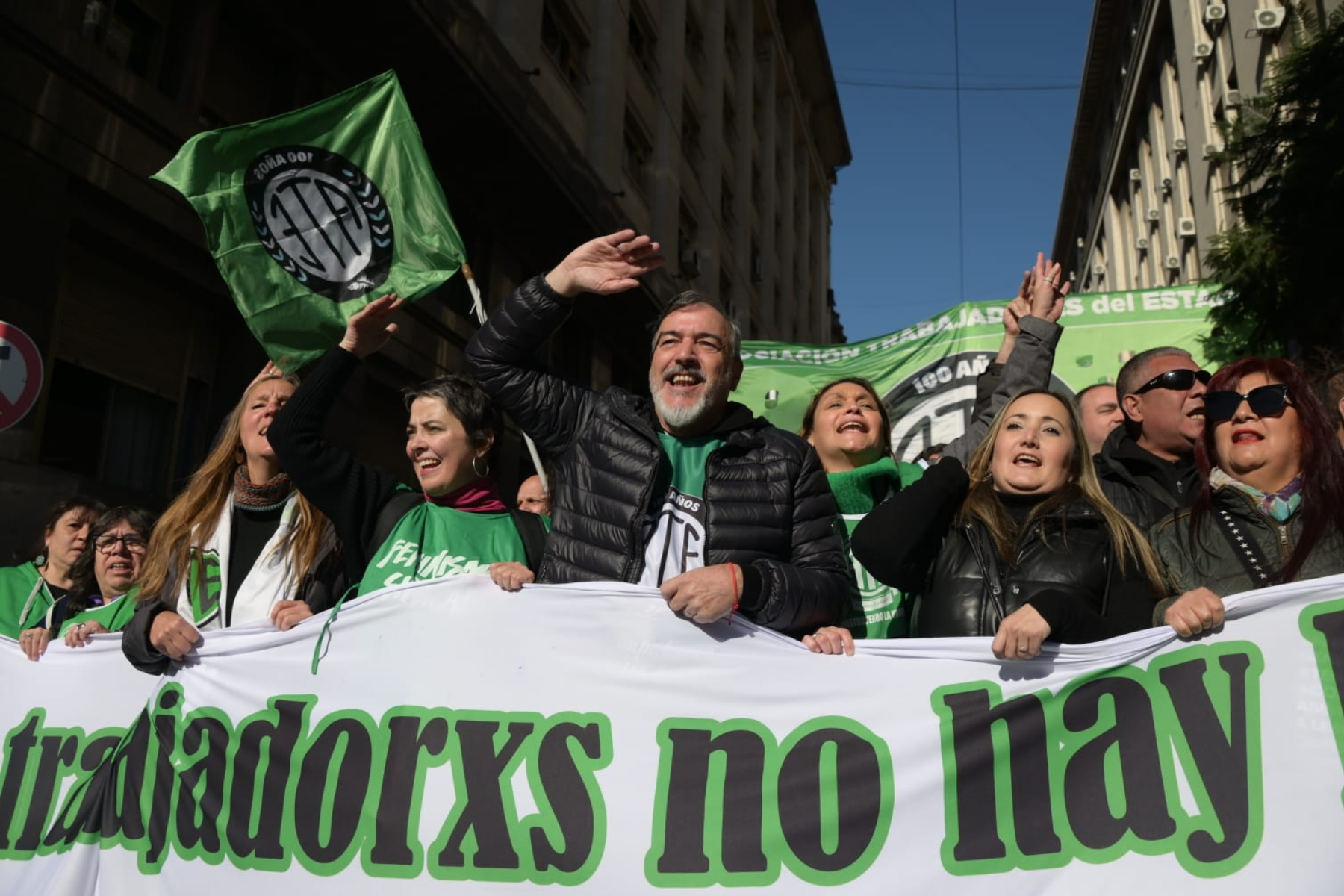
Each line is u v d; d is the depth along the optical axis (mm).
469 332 12141
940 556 2518
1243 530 2439
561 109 15164
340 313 3391
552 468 3166
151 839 2453
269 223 3379
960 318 5852
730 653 2301
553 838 2221
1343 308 6199
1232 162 6797
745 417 2760
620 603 2359
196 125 8359
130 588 3480
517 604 2398
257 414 2912
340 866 2285
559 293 2814
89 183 7254
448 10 10766
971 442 3271
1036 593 2312
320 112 3523
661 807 2211
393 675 2402
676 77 20141
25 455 6746
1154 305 6141
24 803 2688
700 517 2572
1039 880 2076
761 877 2152
